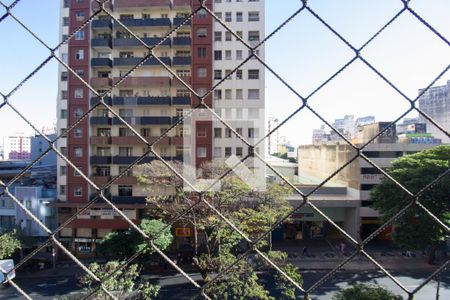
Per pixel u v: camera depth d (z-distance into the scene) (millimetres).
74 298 9078
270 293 11484
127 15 21891
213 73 21188
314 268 17594
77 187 20469
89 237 20109
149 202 16328
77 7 20938
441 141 23250
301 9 1456
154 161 16391
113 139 20703
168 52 21625
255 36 21422
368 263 18219
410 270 17125
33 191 20422
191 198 12719
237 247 12391
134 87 21375
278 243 22750
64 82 21328
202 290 1539
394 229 16312
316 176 29625
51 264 18469
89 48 20953
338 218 24078
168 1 21281
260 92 20953
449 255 18281
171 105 20953
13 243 16781
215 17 1503
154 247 1557
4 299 14234
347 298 9047
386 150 22844
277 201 13641
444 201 14867
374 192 18109
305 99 1487
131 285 8953
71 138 20703
